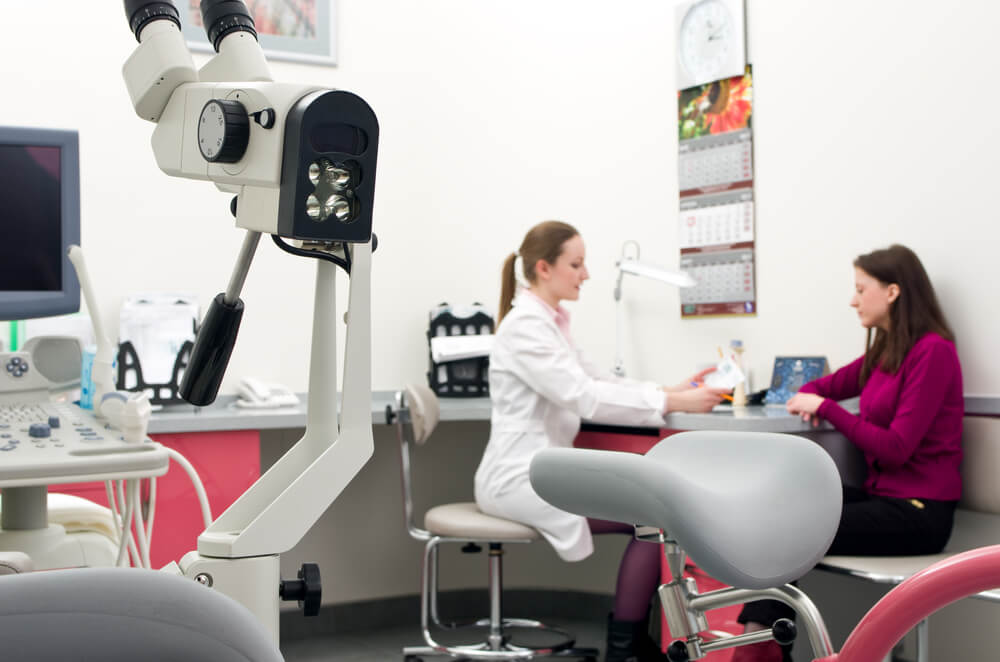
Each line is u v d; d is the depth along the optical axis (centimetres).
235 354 325
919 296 245
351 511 348
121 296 311
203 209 322
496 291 364
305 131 81
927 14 264
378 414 296
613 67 347
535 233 286
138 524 132
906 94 270
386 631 345
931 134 263
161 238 317
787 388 294
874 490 243
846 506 226
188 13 322
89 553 146
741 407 290
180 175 103
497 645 287
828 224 290
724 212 318
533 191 361
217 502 268
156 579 42
